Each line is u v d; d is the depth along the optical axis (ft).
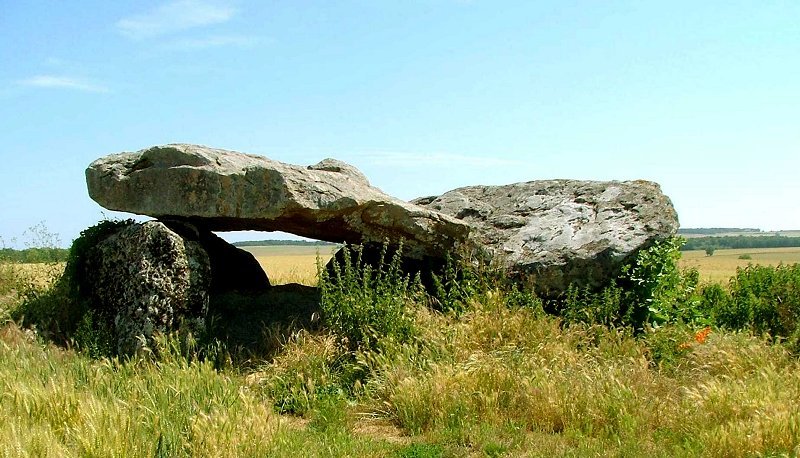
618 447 19.94
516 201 42.52
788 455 18.44
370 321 28.89
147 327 28.71
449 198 43.70
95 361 26.66
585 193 41.39
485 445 20.25
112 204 33.24
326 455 19.60
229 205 31.91
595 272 35.14
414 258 36.96
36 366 23.88
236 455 18.03
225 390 22.30
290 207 32.01
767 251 190.70
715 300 37.86
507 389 23.88
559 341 29.53
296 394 25.57
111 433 17.48
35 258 40.04
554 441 20.62
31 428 18.06
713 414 21.44
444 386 23.45
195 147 33.24
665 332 30.42
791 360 27.91
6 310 32.24
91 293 32.68
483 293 33.50
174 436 18.20
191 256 30.71
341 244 39.09
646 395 23.50
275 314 34.63
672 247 35.94
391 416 23.56
